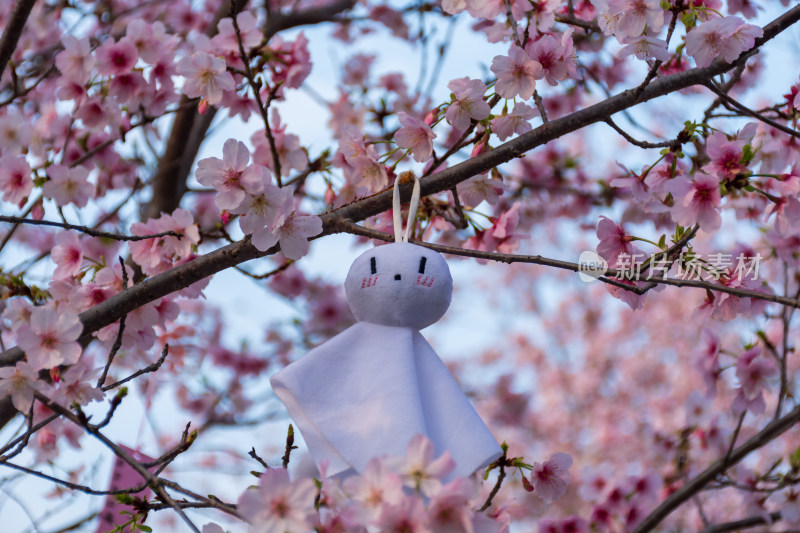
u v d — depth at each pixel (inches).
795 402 47.1
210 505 34.8
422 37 58.4
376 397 34.2
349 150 39.8
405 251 35.2
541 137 39.0
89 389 37.2
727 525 47.0
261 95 45.4
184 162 52.7
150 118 44.6
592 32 44.6
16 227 43.1
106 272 40.3
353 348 34.9
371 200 38.5
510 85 38.7
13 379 36.4
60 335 36.6
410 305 34.9
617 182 41.0
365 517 32.2
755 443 45.4
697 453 54.6
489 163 38.9
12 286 41.0
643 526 46.1
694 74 39.7
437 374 35.0
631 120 45.1
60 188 42.0
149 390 44.2
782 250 46.5
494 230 42.2
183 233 41.0
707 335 47.0
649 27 38.6
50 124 45.1
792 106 41.7
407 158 42.9
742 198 46.4
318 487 33.7
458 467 33.9
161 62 43.7
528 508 38.0
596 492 47.3
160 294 38.3
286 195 36.1
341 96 57.6
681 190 37.6
